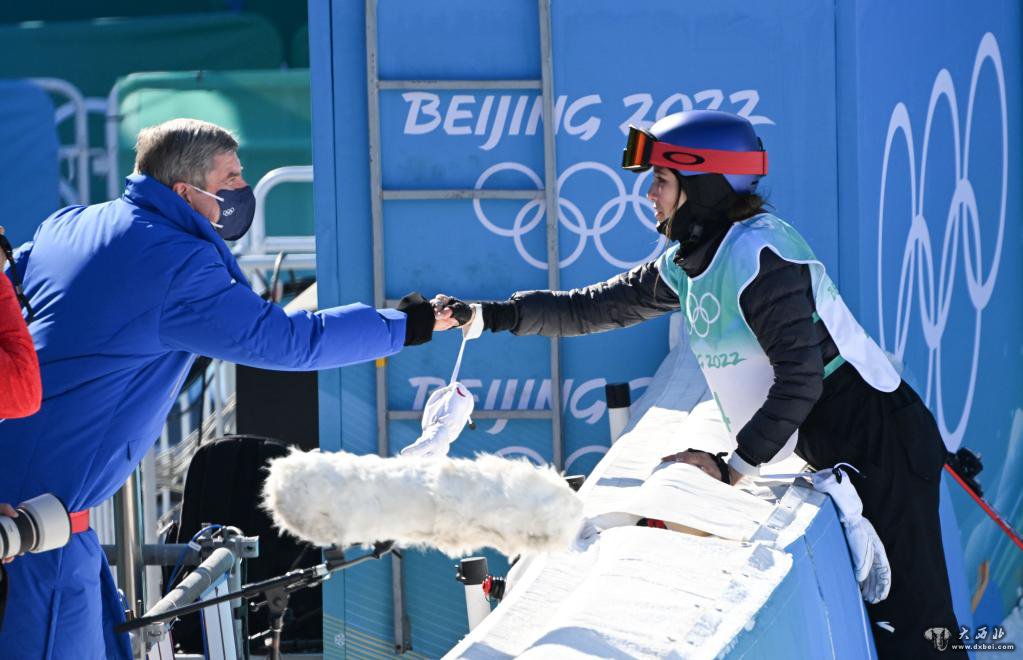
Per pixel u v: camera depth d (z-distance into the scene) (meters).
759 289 10.20
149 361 8.41
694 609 7.28
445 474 6.87
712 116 10.61
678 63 19.09
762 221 10.56
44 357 8.08
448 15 19.17
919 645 10.82
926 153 22.33
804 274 10.61
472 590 12.17
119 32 38.91
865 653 10.03
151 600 12.95
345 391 19.50
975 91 25.66
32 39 38.78
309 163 36.97
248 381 22.41
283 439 22.34
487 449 19.55
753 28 18.95
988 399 26.31
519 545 6.89
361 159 19.34
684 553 8.41
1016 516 28.50
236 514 18.55
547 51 18.95
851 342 10.83
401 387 19.56
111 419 8.23
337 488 6.79
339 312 9.23
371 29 19.00
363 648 19.08
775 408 10.20
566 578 8.30
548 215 19.12
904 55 21.16
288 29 39.53
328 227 19.42
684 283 11.45
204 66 39.38
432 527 6.86
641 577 7.84
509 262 19.42
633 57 19.14
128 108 37.69
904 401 10.92
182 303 8.31
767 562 8.36
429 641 19.03
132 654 9.10
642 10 19.06
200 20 39.28
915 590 10.82
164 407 8.70
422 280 19.47
